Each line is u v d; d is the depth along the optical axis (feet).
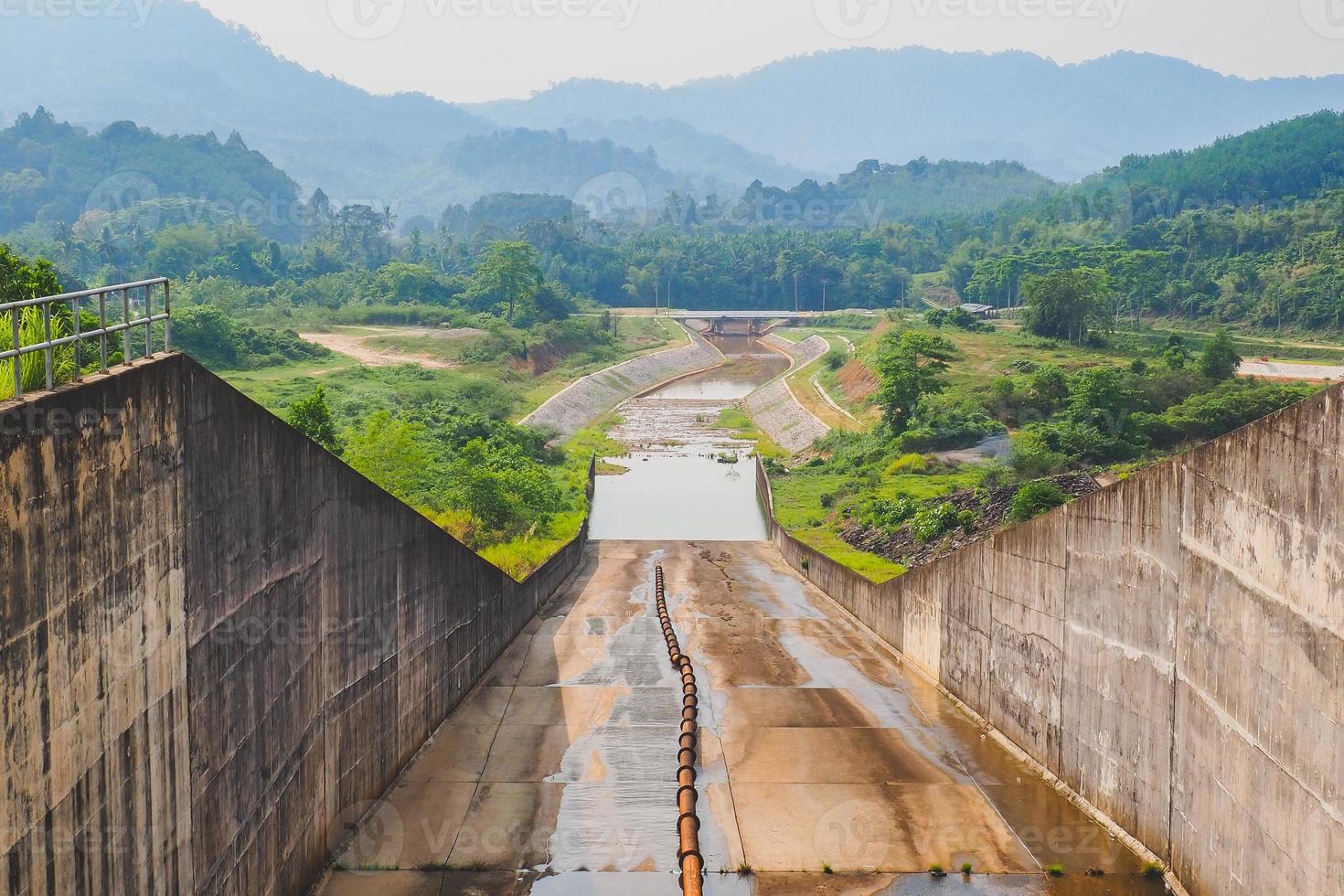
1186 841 48.34
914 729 72.90
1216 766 45.37
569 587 136.26
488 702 78.33
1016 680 68.49
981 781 63.00
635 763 65.21
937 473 233.96
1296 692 38.93
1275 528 40.52
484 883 50.11
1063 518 61.26
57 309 80.48
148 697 34.63
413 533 66.08
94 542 31.24
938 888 49.78
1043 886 49.93
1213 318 513.04
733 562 159.53
